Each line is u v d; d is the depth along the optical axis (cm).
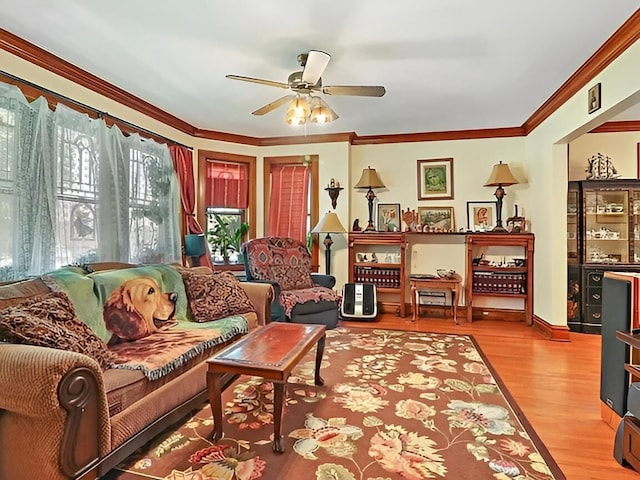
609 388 222
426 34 258
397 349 368
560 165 402
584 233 446
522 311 492
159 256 420
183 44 272
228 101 391
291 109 291
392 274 516
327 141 529
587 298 440
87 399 153
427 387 276
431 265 527
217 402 204
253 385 281
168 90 360
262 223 548
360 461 185
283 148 541
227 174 529
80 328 200
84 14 234
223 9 228
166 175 436
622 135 470
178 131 466
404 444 201
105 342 230
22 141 267
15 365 142
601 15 236
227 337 272
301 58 285
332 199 521
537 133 449
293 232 543
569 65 306
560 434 213
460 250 517
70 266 268
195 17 237
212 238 520
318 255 533
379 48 277
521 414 236
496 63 302
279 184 545
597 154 476
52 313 192
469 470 179
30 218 271
